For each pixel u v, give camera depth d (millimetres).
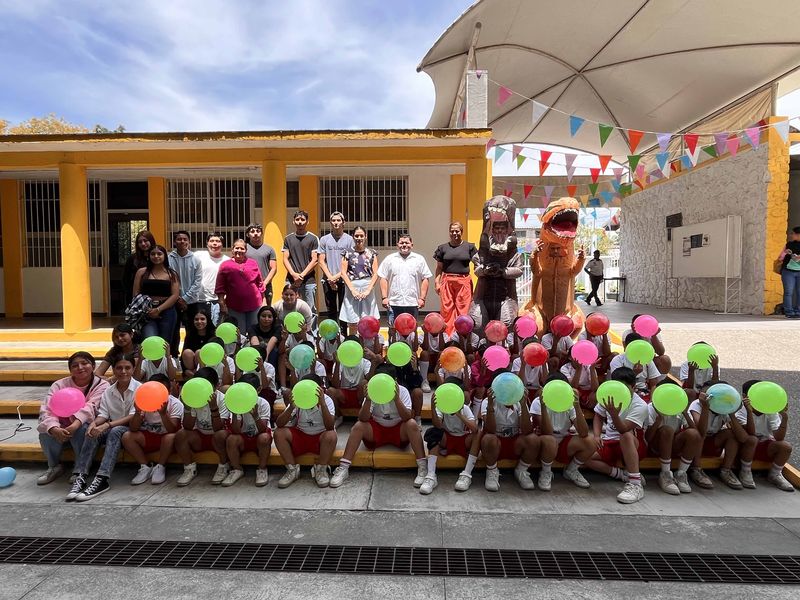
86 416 3824
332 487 3674
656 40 8586
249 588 2475
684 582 2500
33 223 9336
